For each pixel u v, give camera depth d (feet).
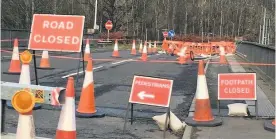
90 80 28.76
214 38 230.89
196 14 283.79
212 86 45.34
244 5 320.09
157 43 197.26
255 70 64.44
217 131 25.27
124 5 205.57
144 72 57.67
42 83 43.16
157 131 25.58
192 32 278.05
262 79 50.93
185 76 54.60
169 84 25.00
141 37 221.05
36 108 30.12
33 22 35.32
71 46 34.40
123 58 85.40
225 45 120.57
